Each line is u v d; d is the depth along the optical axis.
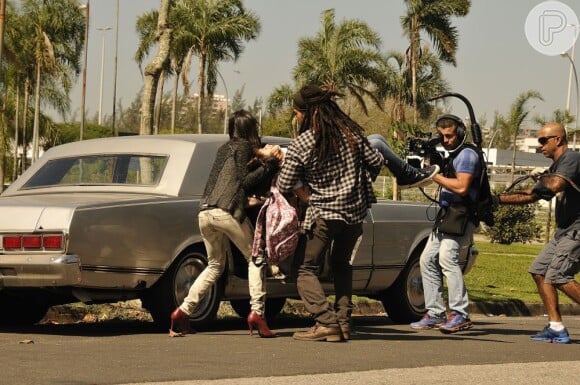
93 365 7.60
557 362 8.56
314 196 9.18
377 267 12.37
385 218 12.47
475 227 11.11
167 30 18.44
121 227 10.07
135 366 7.58
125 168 11.19
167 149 11.14
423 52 52.28
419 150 10.78
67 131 73.81
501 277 21.98
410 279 12.90
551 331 10.38
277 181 9.24
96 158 11.45
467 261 13.13
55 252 9.79
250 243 9.89
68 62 56.69
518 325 13.15
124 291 10.30
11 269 9.95
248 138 9.84
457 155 10.72
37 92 55.31
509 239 44.44
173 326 10.05
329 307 9.42
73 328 11.36
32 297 11.21
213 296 10.80
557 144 10.37
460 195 10.63
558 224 10.41
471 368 7.92
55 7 54.69
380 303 15.12
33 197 10.77
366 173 9.31
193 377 7.11
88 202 10.08
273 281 11.35
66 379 6.91
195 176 10.91
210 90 48.25
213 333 10.41
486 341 10.17
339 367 7.73
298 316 13.89
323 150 9.03
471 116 10.91
